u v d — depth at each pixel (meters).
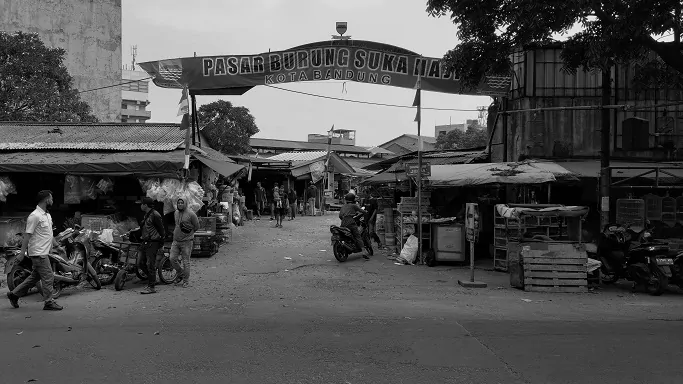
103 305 8.84
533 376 5.45
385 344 6.54
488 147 18.16
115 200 15.14
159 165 13.63
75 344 6.50
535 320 7.98
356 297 9.71
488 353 6.21
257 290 10.28
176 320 7.79
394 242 17.02
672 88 14.49
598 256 11.32
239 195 25.95
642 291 10.62
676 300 9.82
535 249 10.66
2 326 7.43
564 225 13.63
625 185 14.28
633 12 9.80
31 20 40.91
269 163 30.59
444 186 13.68
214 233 14.66
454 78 14.38
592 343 6.64
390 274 12.38
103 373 5.48
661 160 15.57
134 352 6.18
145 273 10.55
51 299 8.48
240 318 7.93
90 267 10.05
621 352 6.27
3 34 26.30
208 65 14.55
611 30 10.16
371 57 14.45
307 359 5.96
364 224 15.40
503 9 11.16
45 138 15.91
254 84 14.63
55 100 25.56
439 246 13.50
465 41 11.95
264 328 7.32
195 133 17.28
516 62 16.00
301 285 10.91
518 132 15.88
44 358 5.96
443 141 49.94
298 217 29.95
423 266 13.54
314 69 14.59
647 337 6.95
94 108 43.59
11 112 24.45
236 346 6.44
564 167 14.69
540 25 10.54
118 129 17.05
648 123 15.59
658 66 12.71
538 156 15.65
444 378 5.39
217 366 5.71
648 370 5.64
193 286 10.58
